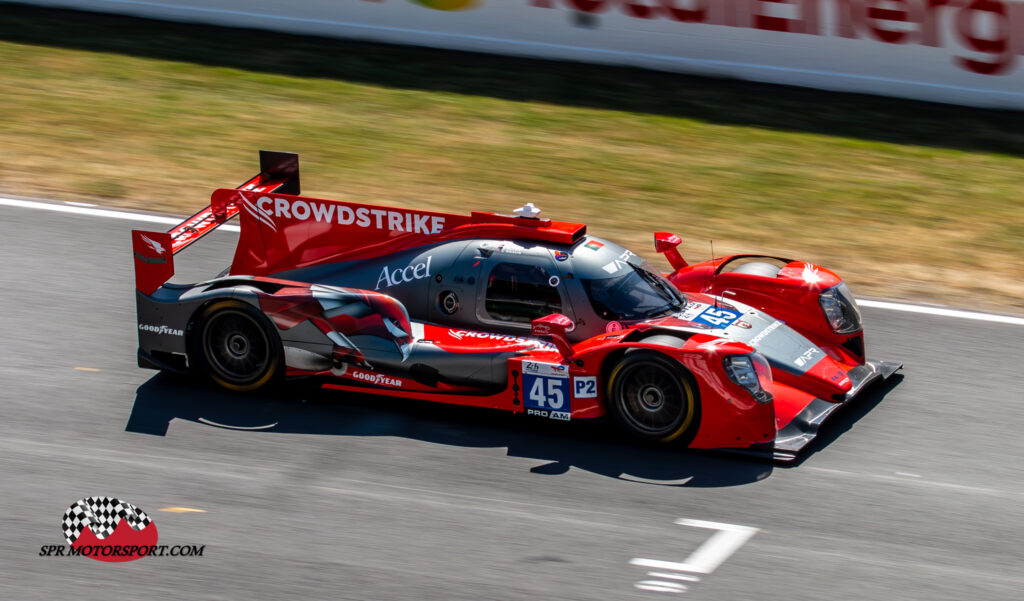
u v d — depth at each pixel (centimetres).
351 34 5422
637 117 4650
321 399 2259
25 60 5106
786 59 4884
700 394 1970
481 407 2200
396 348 2183
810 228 3625
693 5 4922
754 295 2427
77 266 3012
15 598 1584
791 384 2166
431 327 2266
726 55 4956
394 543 1738
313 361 2217
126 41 5378
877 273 3238
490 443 2083
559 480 1944
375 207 2358
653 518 1827
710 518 1831
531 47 5200
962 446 2148
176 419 2150
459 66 5144
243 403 2230
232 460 1995
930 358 2616
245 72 5028
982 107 4678
